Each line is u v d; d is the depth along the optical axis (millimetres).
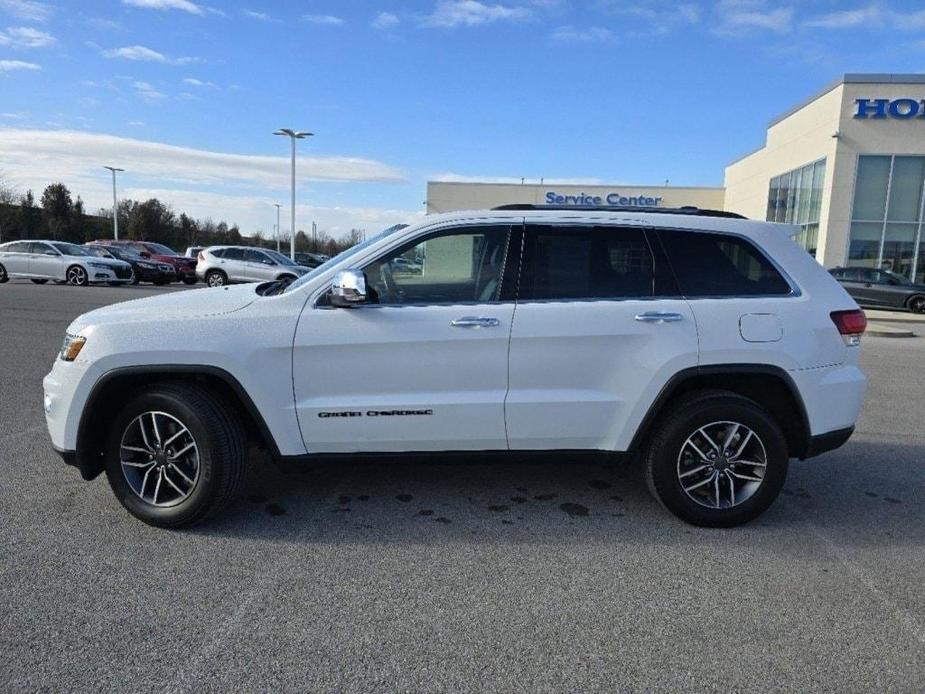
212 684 2404
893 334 14258
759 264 3885
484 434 3740
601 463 3869
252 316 3652
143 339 3564
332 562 3371
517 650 2654
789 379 3740
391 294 3750
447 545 3592
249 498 4207
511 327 3666
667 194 36281
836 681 2490
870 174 23109
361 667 2525
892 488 4594
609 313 3705
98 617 2812
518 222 3818
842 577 3311
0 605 2887
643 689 2430
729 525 3861
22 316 12898
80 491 4207
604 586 3182
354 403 3660
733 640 2748
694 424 3744
